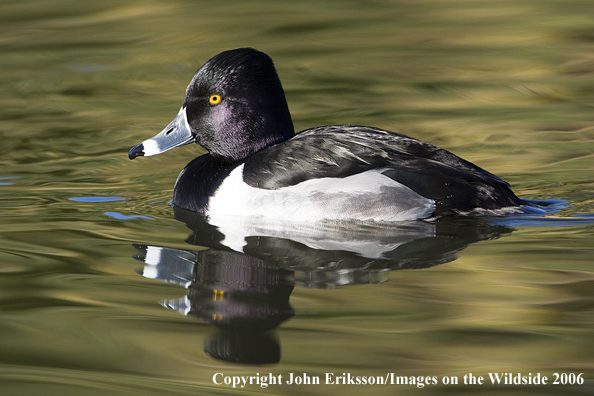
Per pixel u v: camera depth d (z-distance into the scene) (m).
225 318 6.96
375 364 6.18
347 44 19.97
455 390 5.82
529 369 6.10
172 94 17.00
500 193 10.01
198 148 14.44
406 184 9.76
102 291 7.56
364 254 8.60
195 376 6.01
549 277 7.81
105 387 5.83
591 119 14.90
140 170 12.88
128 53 19.61
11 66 18.84
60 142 14.21
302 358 6.26
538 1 22.84
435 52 19.34
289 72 18.08
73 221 10.02
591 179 11.74
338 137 10.22
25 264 8.30
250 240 9.15
